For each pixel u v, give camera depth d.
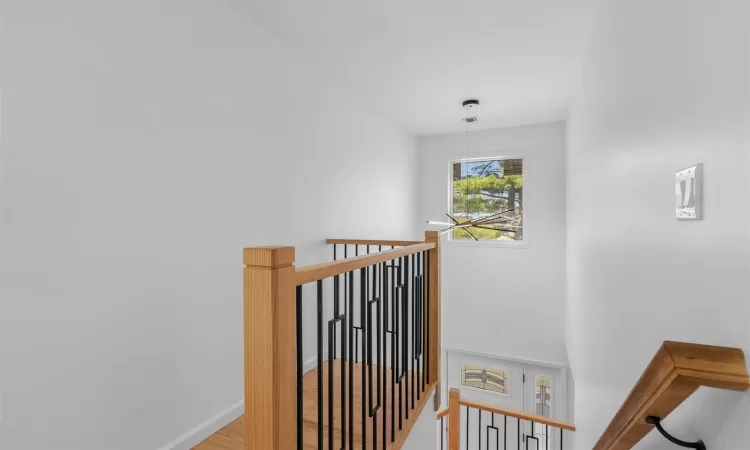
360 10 2.15
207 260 1.94
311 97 2.84
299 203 2.69
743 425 0.75
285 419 0.96
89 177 1.44
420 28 2.35
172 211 1.76
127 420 1.57
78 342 1.41
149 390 1.65
